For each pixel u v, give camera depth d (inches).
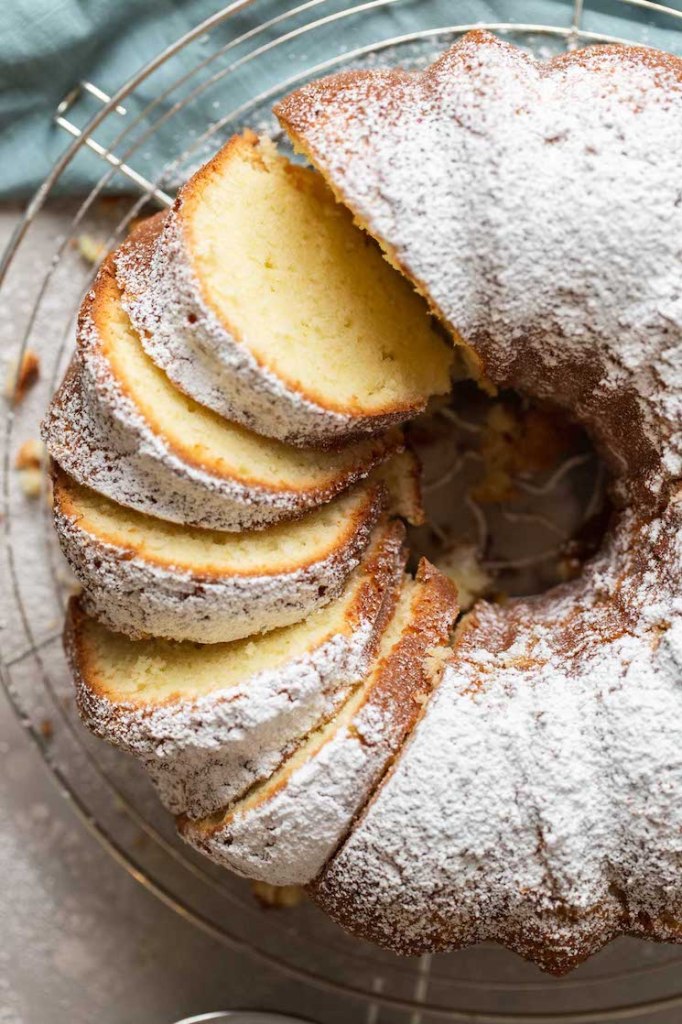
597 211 16.6
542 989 20.1
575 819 17.1
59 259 20.2
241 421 17.1
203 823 17.9
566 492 19.7
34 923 20.6
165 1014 20.4
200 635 17.3
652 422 17.3
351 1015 20.3
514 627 18.1
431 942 17.7
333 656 17.3
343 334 17.6
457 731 17.2
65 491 17.6
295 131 17.0
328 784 17.2
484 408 19.7
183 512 17.1
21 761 20.6
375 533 18.3
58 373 20.3
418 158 16.8
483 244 16.8
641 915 17.5
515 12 19.6
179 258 16.8
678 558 17.2
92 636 18.2
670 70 17.2
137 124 20.0
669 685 17.0
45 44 19.6
